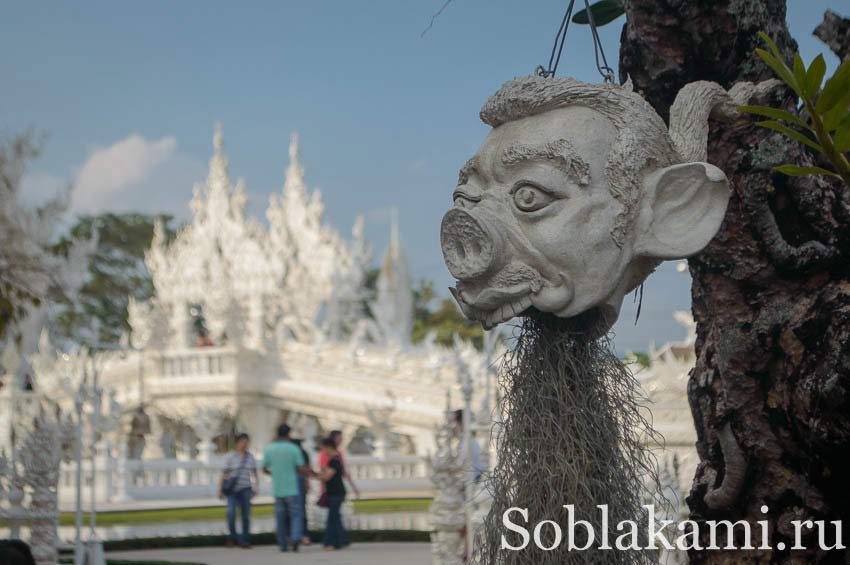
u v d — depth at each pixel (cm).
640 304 347
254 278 4409
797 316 396
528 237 307
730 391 414
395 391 3100
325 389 3212
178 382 3434
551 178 306
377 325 4781
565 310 310
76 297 1441
